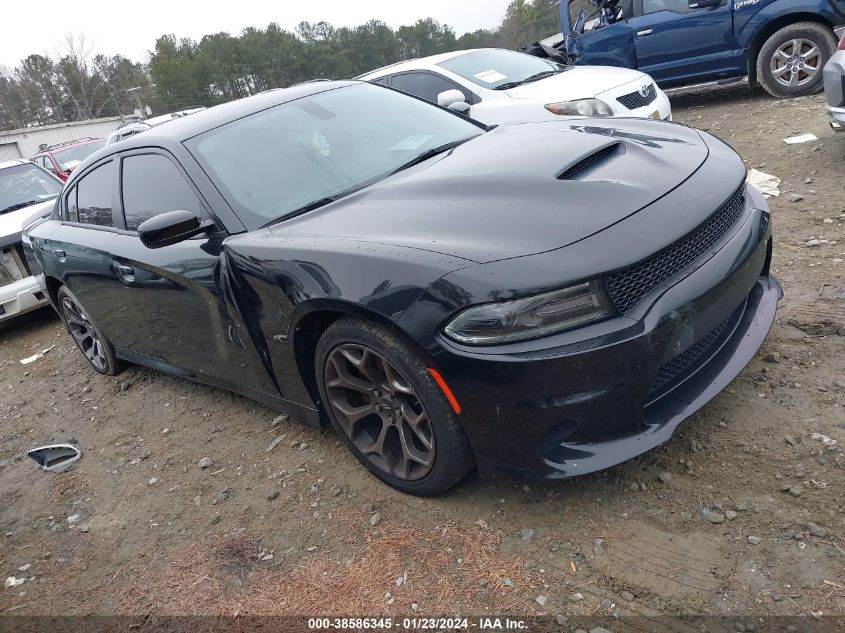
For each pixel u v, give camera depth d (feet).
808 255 12.56
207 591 7.98
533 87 22.11
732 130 23.34
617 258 6.72
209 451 11.22
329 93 12.17
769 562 6.55
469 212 7.79
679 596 6.42
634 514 7.50
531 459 7.15
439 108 12.64
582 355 6.56
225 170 10.07
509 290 6.59
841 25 24.68
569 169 8.32
